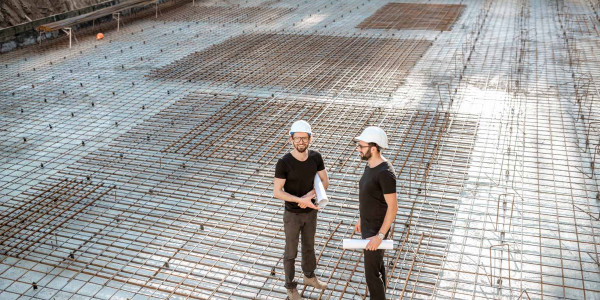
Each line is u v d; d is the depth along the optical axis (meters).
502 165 6.57
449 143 7.18
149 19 15.78
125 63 11.48
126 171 6.81
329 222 5.55
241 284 4.66
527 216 5.53
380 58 11.23
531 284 4.54
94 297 4.53
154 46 12.81
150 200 6.10
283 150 7.21
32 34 13.48
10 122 8.44
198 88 9.77
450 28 13.70
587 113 8.03
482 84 9.41
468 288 4.51
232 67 10.98
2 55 12.45
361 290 4.52
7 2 13.95
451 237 5.21
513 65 10.42
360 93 9.19
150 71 10.84
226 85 9.88
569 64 10.39
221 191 6.27
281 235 5.36
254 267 4.89
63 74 10.83
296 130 3.82
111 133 7.97
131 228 5.54
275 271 4.82
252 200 6.05
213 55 11.87
